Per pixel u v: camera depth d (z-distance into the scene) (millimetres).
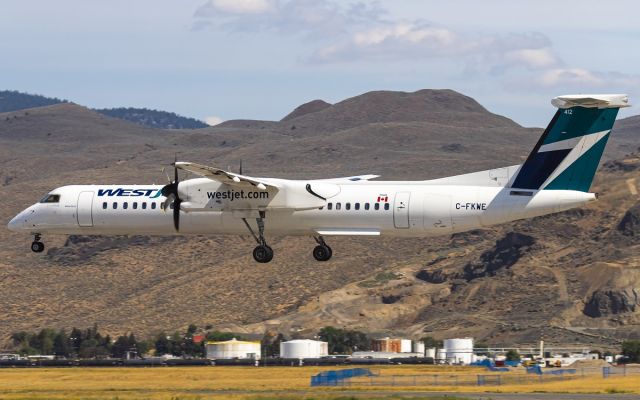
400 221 170500
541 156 167500
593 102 162750
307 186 172000
